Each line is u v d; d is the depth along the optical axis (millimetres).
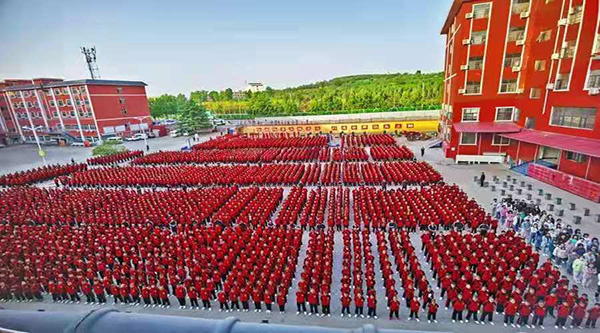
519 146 35031
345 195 26641
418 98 87875
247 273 16250
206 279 16016
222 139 60281
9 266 17438
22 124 64250
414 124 63000
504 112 36906
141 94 73000
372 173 32562
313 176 32906
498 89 36406
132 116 70812
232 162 43688
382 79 130750
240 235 20453
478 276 15594
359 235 20641
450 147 39781
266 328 2197
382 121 64312
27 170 41531
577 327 12727
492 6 34312
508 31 34562
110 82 65438
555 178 28688
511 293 13883
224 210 24984
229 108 116500
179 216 24422
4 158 52906
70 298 16297
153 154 48000
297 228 22609
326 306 14188
